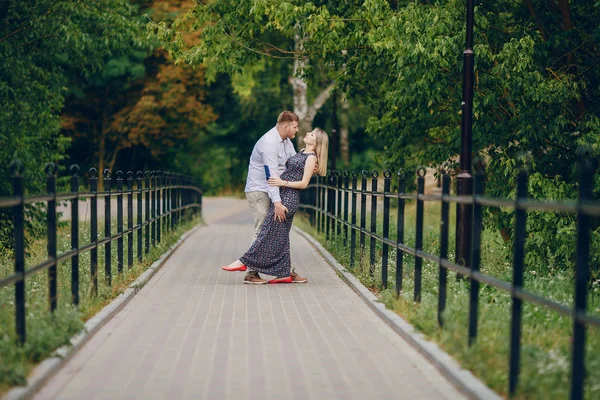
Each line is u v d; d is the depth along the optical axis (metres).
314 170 12.02
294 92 32.56
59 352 6.68
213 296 10.63
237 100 50.03
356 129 50.34
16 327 6.38
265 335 7.98
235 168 54.69
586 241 4.71
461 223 10.10
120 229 11.66
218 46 16.75
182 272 13.27
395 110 15.89
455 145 14.80
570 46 14.60
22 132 16.88
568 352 6.64
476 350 6.32
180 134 47.38
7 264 13.62
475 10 13.90
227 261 15.05
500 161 14.30
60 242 16.33
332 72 17.23
